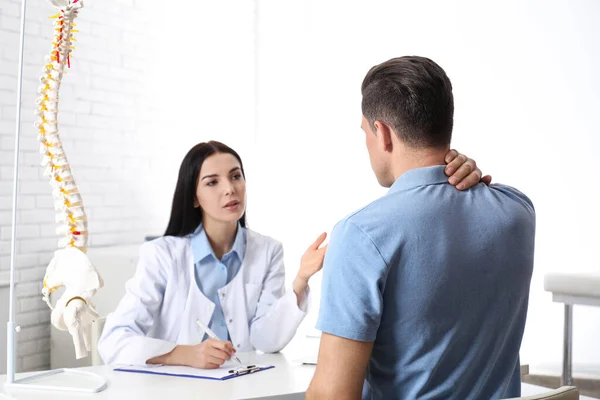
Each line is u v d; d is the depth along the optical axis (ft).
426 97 3.79
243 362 6.34
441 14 14.62
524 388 5.87
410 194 3.71
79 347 5.72
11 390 5.41
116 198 13.85
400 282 3.60
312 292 16.02
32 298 12.28
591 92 12.81
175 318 6.93
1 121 11.89
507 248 3.82
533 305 13.21
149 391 5.29
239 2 16.93
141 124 14.40
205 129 15.94
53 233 12.72
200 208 7.25
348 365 3.54
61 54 5.82
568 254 13.00
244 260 7.30
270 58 17.25
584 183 12.87
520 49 13.56
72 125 13.00
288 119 16.97
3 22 11.89
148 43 14.57
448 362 3.76
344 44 16.16
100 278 5.75
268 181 17.21
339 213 16.21
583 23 12.87
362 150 15.93
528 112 13.46
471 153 14.12
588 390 12.46
